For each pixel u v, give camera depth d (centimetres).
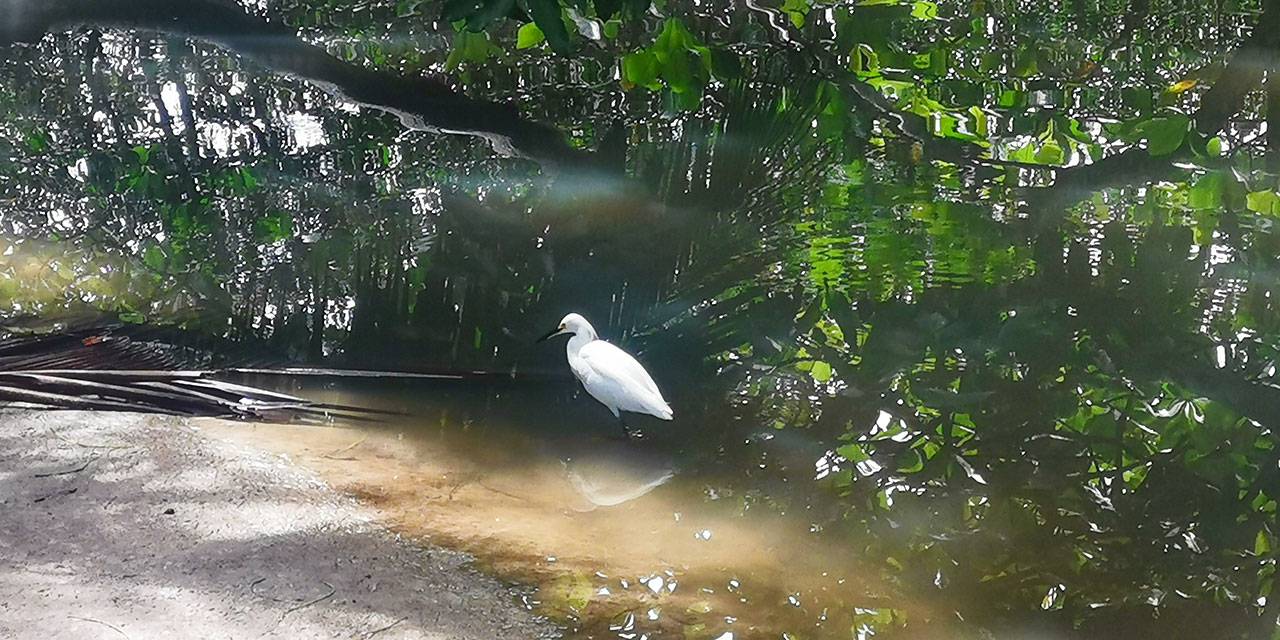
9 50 970
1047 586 355
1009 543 380
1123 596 351
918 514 396
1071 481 420
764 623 327
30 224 677
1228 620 341
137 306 565
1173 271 629
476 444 441
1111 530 389
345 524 364
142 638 290
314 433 438
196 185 759
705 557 363
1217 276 629
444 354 526
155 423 424
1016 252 656
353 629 305
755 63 797
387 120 876
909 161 768
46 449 393
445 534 366
